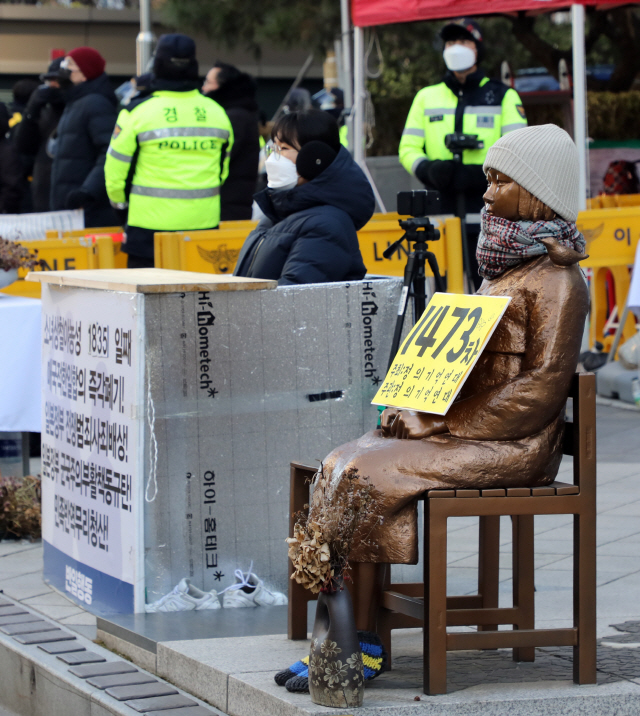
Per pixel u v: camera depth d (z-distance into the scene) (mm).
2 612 6832
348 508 4711
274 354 6676
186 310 6457
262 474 6699
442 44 14766
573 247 5035
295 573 4625
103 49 34344
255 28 23156
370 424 6895
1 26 33469
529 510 4809
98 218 14953
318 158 7320
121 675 5699
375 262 12492
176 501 6523
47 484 7516
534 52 20438
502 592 6637
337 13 22062
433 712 4672
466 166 12914
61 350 7234
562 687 4945
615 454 10773
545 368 4805
